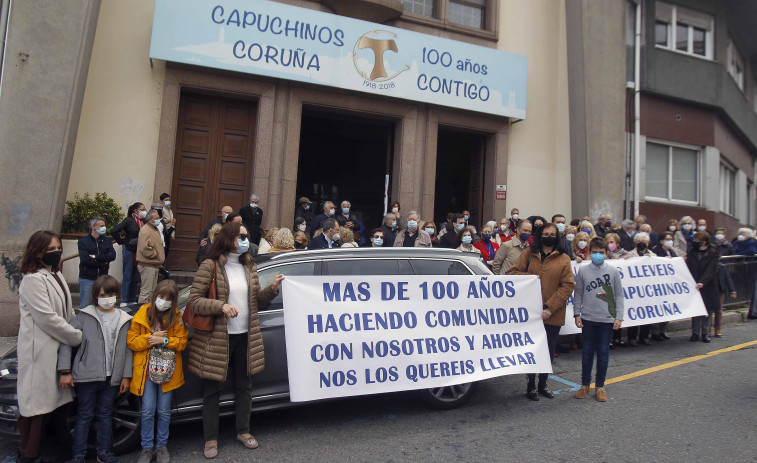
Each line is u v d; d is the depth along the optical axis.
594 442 4.32
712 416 4.92
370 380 4.61
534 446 4.23
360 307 4.68
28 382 3.66
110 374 3.84
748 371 6.44
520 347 5.27
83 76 8.29
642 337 8.09
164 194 9.01
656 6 13.90
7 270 7.38
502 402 5.34
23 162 7.59
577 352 7.57
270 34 9.75
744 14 15.88
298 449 4.16
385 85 10.59
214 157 10.14
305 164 16.61
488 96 11.48
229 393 4.30
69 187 8.98
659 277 7.84
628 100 13.14
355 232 10.05
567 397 5.50
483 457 4.03
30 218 7.57
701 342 8.20
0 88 7.54
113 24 9.38
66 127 7.85
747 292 10.60
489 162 12.19
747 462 3.96
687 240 11.12
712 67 14.32
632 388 5.79
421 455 4.06
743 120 16.67
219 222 8.70
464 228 8.36
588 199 11.72
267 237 7.92
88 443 4.07
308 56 10.00
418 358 4.82
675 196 13.98
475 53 11.36
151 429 3.89
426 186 11.26
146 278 7.72
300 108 10.32
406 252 5.08
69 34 7.91
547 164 12.55
